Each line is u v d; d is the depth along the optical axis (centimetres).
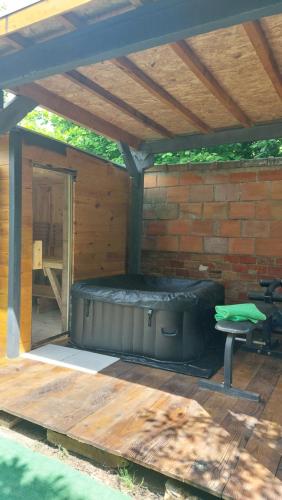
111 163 483
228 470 187
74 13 197
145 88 309
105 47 207
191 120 391
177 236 513
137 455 197
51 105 342
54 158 385
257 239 461
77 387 285
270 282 376
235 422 236
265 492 172
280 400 270
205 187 491
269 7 167
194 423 233
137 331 354
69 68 224
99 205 463
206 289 384
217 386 284
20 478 202
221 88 319
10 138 336
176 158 805
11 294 345
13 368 323
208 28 182
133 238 523
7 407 249
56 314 573
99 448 206
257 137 423
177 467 188
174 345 338
